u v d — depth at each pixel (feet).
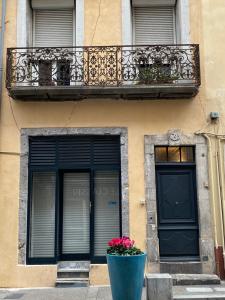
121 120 30.17
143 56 30.32
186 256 29.25
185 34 31.12
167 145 30.04
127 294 20.10
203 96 30.45
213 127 30.12
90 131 30.04
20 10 31.30
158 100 30.40
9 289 27.76
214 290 25.38
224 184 29.55
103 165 30.19
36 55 30.66
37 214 30.17
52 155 30.27
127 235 28.89
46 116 30.22
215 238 28.73
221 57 30.96
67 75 30.17
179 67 30.09
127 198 29.30
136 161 29.73
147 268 28.43
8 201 29.27
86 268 28.96
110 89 28.91
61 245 30.01
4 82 30.50
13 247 28.73
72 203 30.55
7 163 29.68
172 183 30.09
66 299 24.38
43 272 28.32
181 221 29.63
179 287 26.37
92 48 30.55
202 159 29.78
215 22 31.40
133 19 32.42
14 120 30.17
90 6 31.58
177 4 32.12
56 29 32.32
